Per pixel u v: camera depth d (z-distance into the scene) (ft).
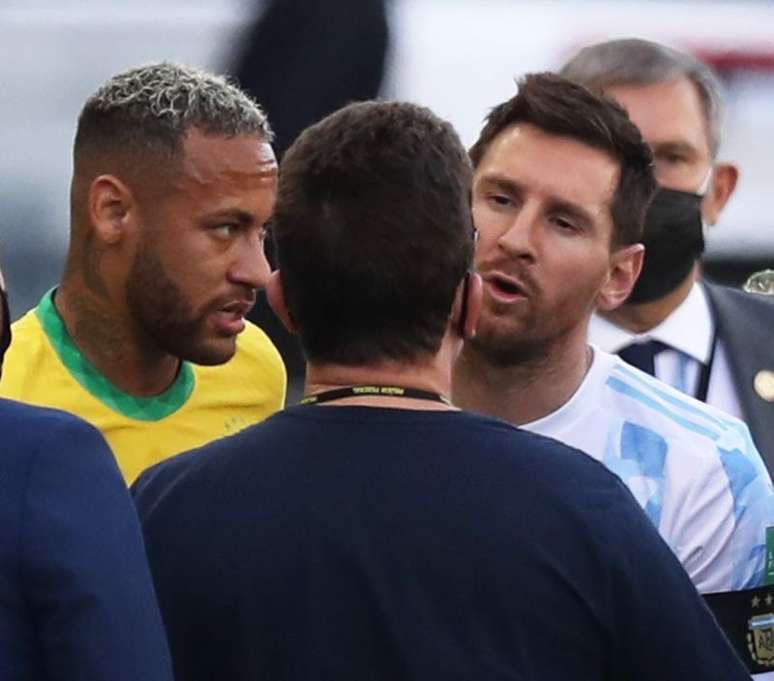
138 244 29.45
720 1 67.77
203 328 29.71
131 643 22.21
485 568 23.17
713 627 24.03
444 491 23.45
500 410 31.04
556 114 30.32
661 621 23.59
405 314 23.93
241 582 23.41
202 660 23.59
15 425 22.68
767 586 30.94
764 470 31.42
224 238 29.45
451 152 24.16
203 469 24.17
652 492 30.55
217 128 29.22
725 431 31.27
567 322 30.40
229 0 62.18
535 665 23.12
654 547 23.82
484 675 22.95
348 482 23.53
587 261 30.25
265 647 23.27
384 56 62.85
